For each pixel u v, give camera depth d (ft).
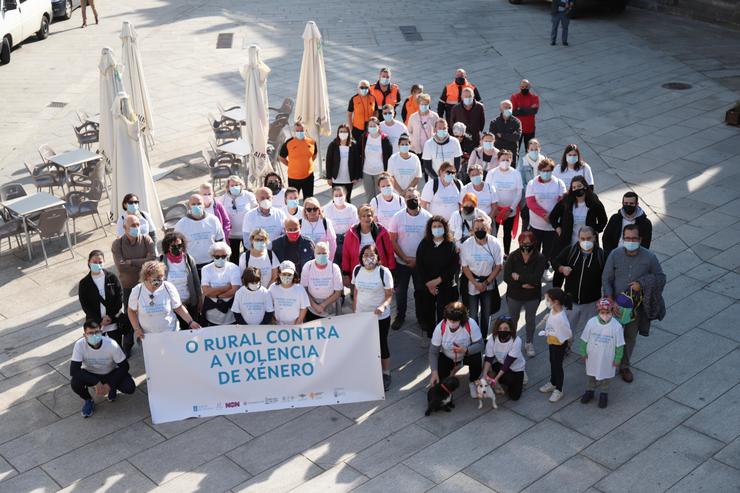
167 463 29.09
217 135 57.82
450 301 34.35
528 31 90.43
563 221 36.63
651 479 27.35
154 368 31.45
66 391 33.45
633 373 33.32
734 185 51.42
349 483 27.73
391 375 33.91
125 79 51.78
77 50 86.17
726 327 36.35
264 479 28.12
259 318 31.89
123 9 103.50
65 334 37.55
